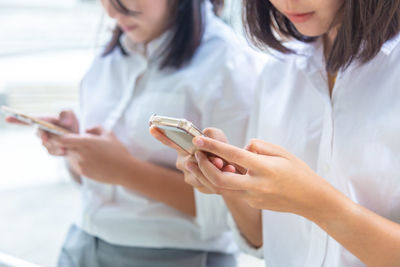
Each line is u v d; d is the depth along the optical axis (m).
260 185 0.57
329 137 0.76
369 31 0.65
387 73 0.72
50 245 2.21
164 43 1.12
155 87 1.13
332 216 0.61
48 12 3.57
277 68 0.92
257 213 0.92
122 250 1.14
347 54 0.68
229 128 1.07
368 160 0.72
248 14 0.82
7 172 3.14
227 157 0.56
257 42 0.83
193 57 1.11
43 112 3.27
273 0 0.71
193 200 1.08
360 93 0.74
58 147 1.10
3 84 3.29
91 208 1.17
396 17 0.66
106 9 1.07
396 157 0.69
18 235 2.31
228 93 1.07
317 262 0.78
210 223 1.06
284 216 0.86
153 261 1.12
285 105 0.87
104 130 1.09
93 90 1.27
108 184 1.15
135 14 1.05
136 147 1.14
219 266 1.14
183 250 1.11
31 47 3.59
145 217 1.11
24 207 2.65
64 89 3.34
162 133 0.62
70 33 3.51
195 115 1.10
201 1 1.11
